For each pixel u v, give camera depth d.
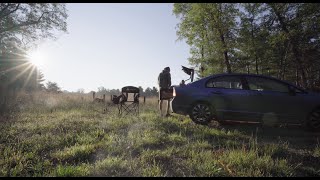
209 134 7.25
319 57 24.02
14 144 6.39
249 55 25.61
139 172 4.75
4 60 28.05
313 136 7.35
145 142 6.43
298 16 22.55
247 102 8.04
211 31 24.06
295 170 4.91
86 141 6.64
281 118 7.88
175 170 4.91
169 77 11.23
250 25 24.48
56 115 11.18
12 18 27.44
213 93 8.29
